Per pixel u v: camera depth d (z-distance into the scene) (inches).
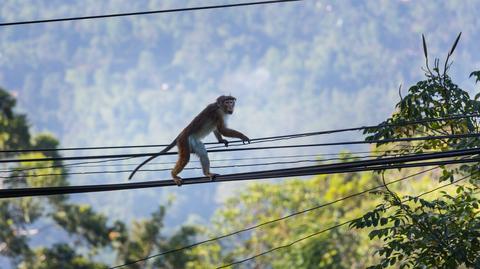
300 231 3627.0
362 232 3314.5
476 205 1304.1
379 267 1295.5
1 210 3838.6
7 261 4008.4
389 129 1380.4
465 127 1380.4
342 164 1118.4
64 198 3900.1
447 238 1268.5
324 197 3777.1
